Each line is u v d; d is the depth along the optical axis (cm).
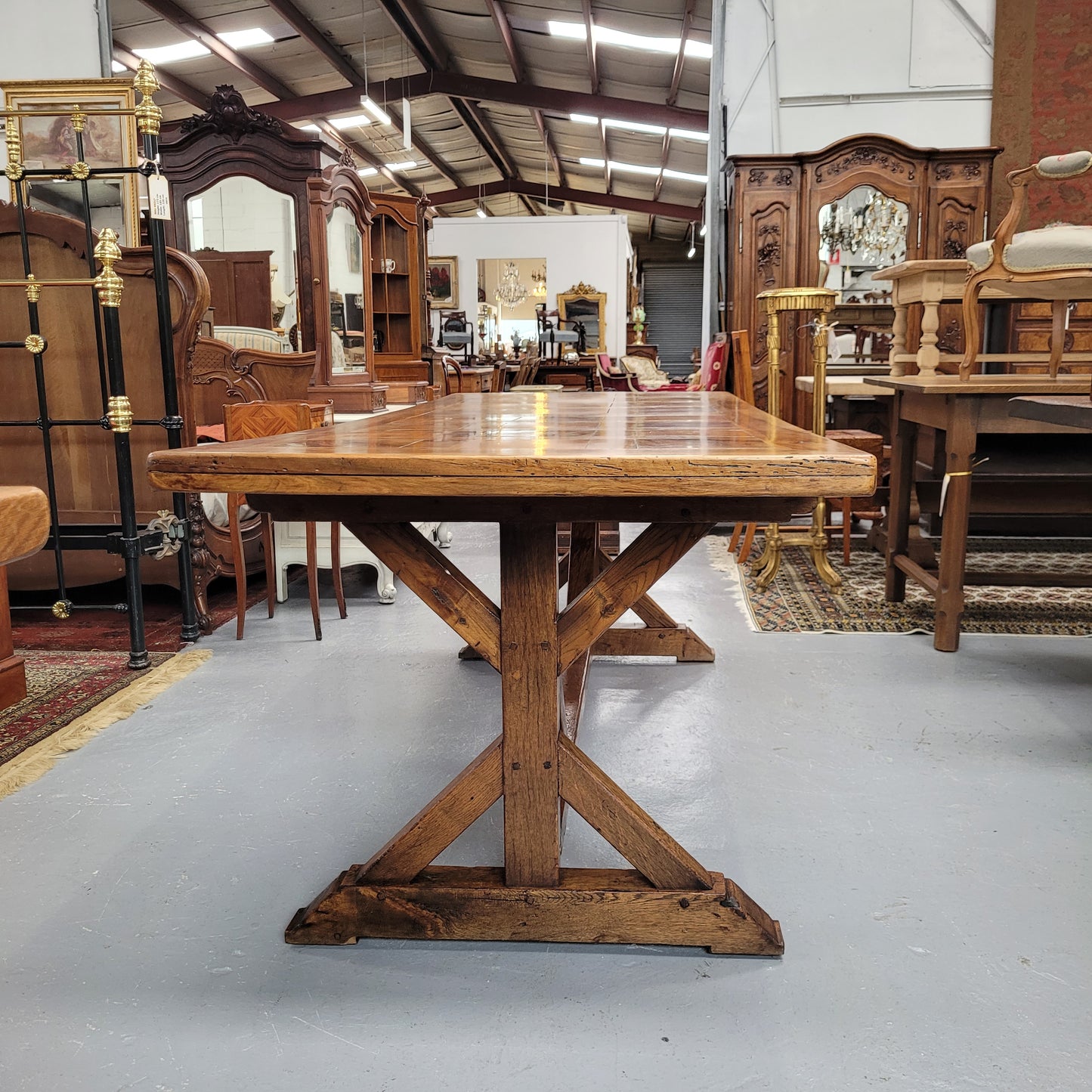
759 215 611
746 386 486
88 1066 131
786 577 457
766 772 226
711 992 145
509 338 1814
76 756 239
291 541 402
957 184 603
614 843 157
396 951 158
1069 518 511
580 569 282
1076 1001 142
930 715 264
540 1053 132
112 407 307
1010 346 632
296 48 1246
